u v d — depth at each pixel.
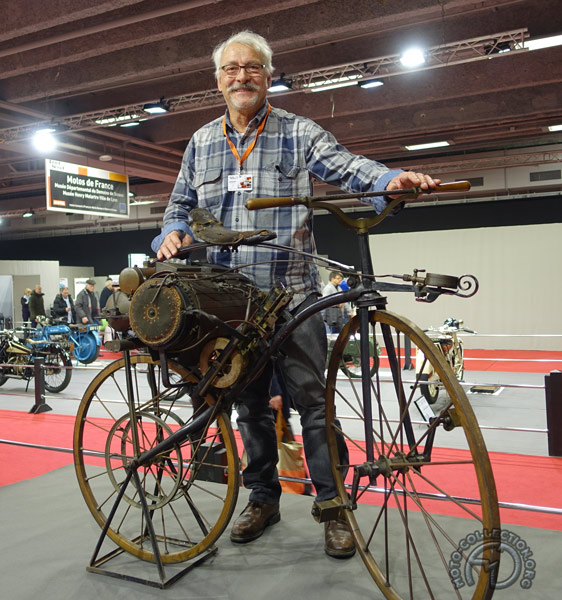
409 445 1.66
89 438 4.76
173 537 2.14
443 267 11.66
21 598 1.76
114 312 2.04
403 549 1.98
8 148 11.72
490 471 1.34
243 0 6.29
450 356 6.07
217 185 2.19
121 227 21.66
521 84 8.55
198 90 9.06
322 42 7.29
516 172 14.19
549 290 10.96
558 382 3.79
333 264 1.77
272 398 2.76
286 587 1.77
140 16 6.27
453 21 7.29
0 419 5.65
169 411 2.00
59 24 6.21
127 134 11.48
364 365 1.67
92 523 2.34
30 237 23.80
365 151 12.55
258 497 2.19
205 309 1.78
